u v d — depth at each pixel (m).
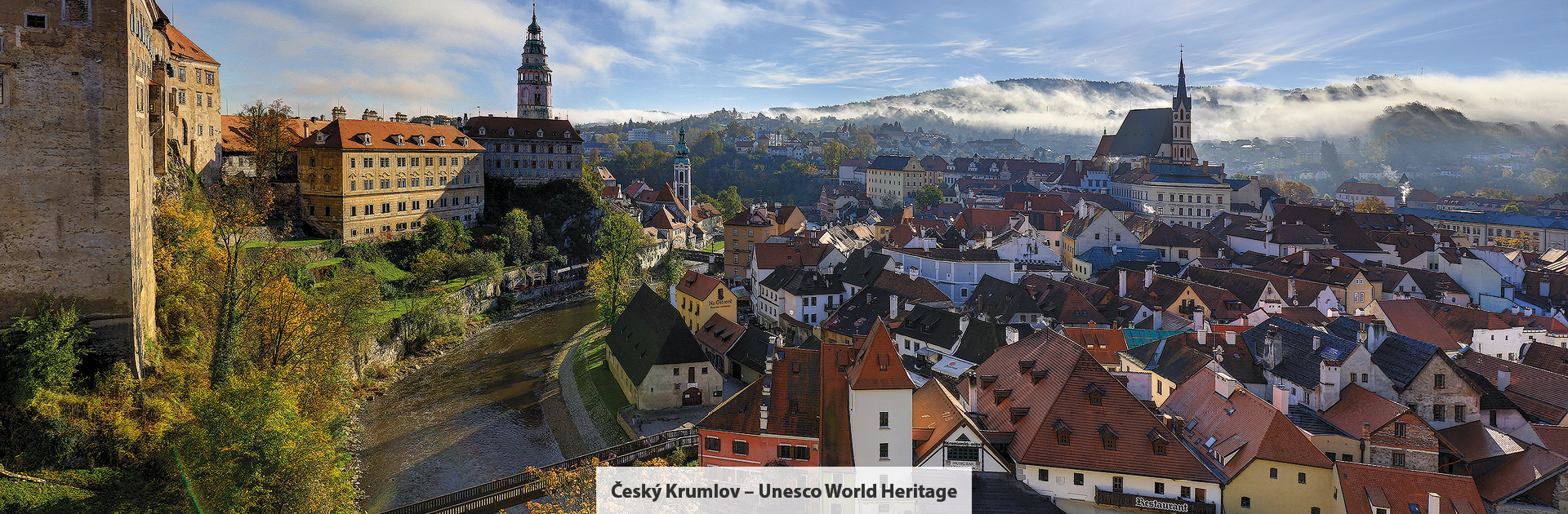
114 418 64.50
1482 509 55.06
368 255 152.00
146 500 61.25
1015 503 60.84
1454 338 105.38
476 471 86.31
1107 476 63.16
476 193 186.62
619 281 143.38
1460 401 72.19
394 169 163.38
